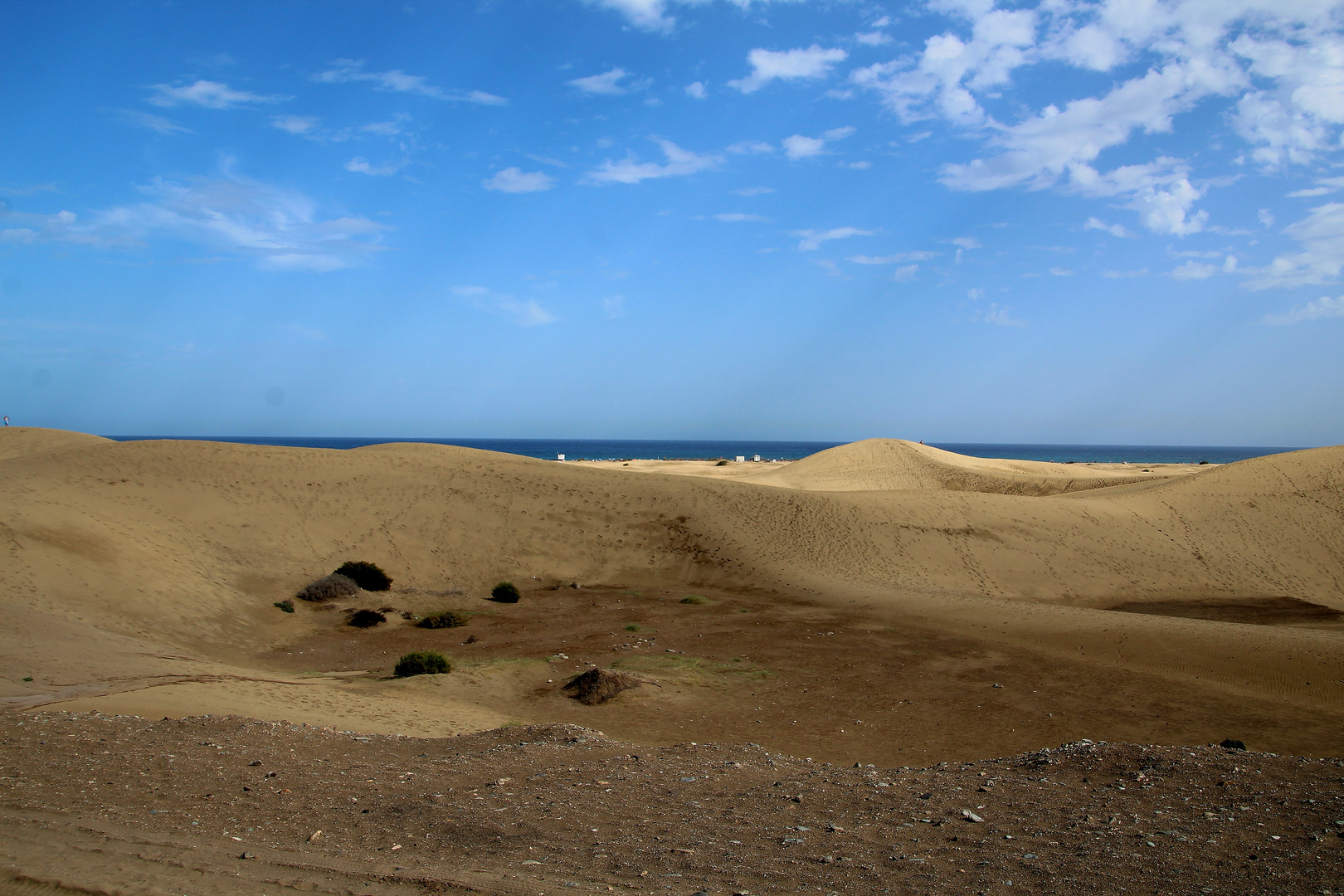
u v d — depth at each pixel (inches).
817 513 1656.0
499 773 359.9
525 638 998.4
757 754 414.0
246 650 919.7
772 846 251.3
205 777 334.0
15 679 567.8
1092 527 1638.8
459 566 1386.6
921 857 236.7
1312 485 1765.5
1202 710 644.7
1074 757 348.8
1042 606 1107.9
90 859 235.1
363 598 1182.3
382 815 288.2
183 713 507.5
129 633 829.8
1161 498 1787.6
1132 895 199.9
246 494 1455.5
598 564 1441.9
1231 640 820.6
